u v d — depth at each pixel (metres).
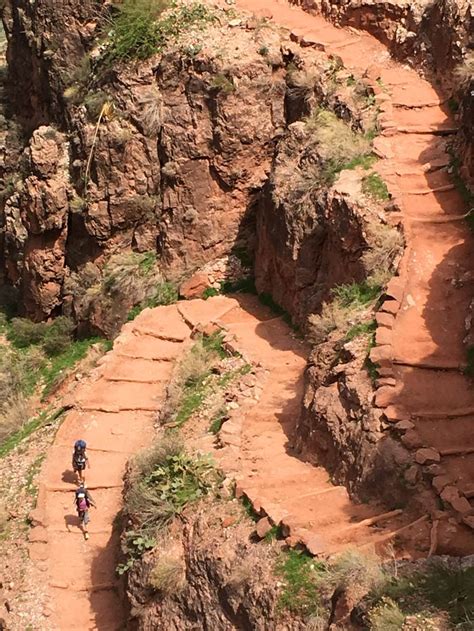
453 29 19.80
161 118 22.11
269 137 21.69
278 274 19.62
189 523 13.92
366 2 21.64
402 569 11.47
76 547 16.44
